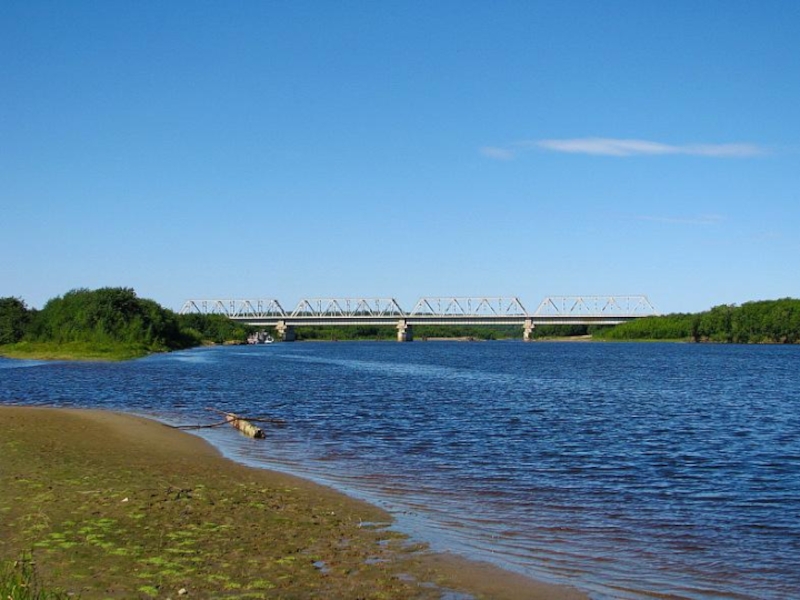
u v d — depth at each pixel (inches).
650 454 1202.6
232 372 3550.7
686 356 6127.0
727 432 1498.5
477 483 944.3
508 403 2082.9
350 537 657.0
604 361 5201.8
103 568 542.9
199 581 524.1
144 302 6988.2
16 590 438.6
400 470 1028.5
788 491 920.3
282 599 499.2
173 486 831.7
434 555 616.4
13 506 716.0
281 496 813.9
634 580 579.2
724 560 636.1
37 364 4237.2
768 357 5876.0
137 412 1793.8
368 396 2285.9
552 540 685.3
